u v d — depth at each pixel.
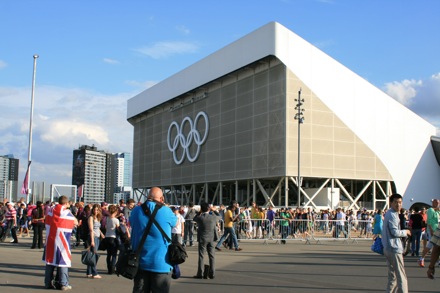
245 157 55.47
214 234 14.20
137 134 84.75
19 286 12.19
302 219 31.05
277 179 54.19
